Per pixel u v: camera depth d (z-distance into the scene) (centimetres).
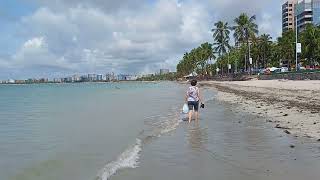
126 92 9138
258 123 2075
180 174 1018
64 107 4100
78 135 1862
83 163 1206
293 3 18388
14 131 2062
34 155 1360
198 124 2108
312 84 4978
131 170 1078
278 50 12219
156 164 1144
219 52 13412
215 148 1370
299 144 1394
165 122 2319
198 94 2272
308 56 9606
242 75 11806
